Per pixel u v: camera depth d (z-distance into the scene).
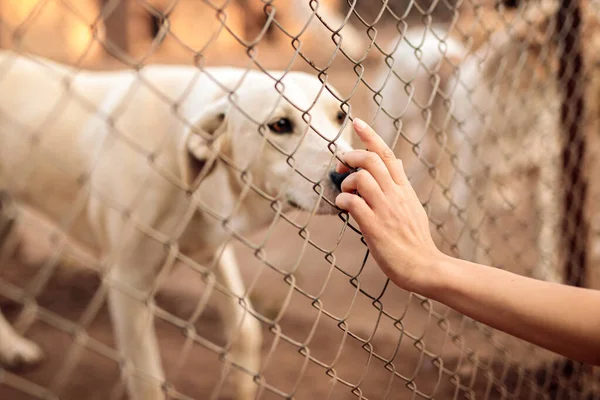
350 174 1.17
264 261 1.14
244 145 2.04
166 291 3.69
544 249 2.96
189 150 2.07
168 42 10.08
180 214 2.35
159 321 3.33
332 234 4.66
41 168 2.58
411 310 3.41
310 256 4.19
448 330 1.58
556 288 1.05
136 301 2.28
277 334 1.15
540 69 3.00
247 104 2.02
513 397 1.93
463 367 2.73
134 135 2.33
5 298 3.62
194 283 3.84
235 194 2.26
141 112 2.34
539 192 3.20
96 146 2.46
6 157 2.65
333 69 9.58
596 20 2.81
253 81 2.07
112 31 9.69
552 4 2.60
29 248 4.22
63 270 4.00
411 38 4.78
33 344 3.02
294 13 10.12
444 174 4.24
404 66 4.67
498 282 1.07
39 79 2.68
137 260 2.34
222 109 2.05
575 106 2.46
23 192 2.68
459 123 1.74
